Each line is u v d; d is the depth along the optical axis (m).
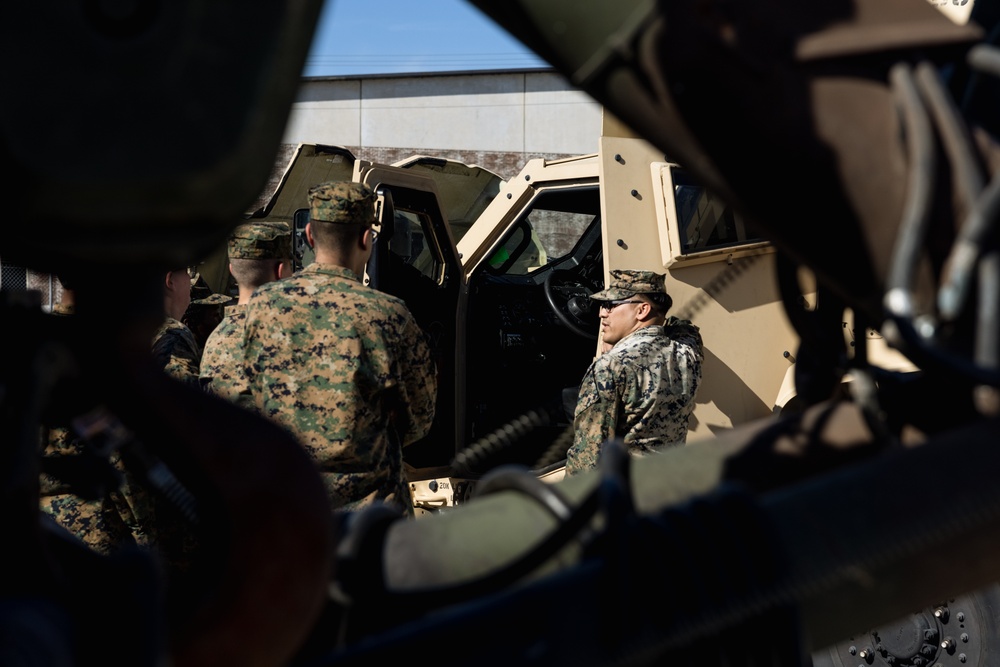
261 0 0.61
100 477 0.86
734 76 0.88
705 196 3.60
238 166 0.61
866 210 0.92
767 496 0.89
